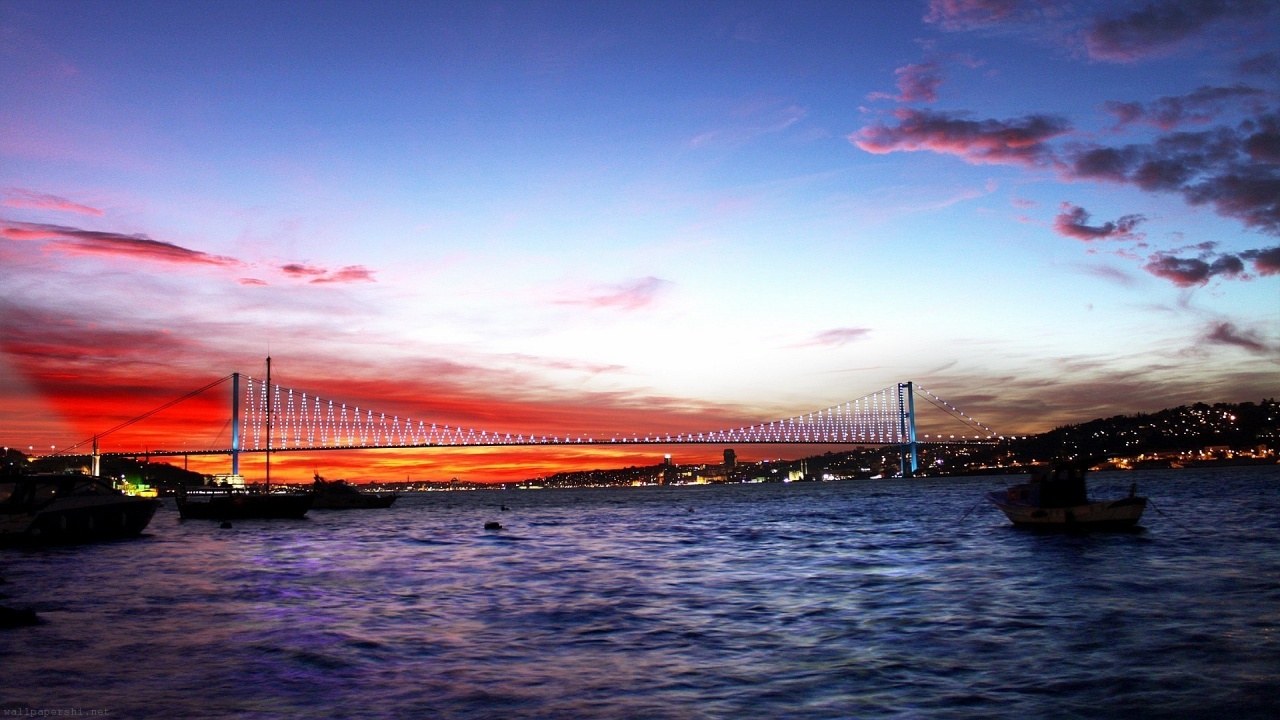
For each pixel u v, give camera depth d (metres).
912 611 22.56
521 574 34.09
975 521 62.78
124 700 14.53
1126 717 12.82
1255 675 14.93
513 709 13.87
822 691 14.62
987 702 13.75
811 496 168.75
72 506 53.66
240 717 13.48
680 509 113.38
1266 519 52.94
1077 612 21.70
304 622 22.39
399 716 13.49
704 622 21.75
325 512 120.88
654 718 13.23
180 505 91.25
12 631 21.19
